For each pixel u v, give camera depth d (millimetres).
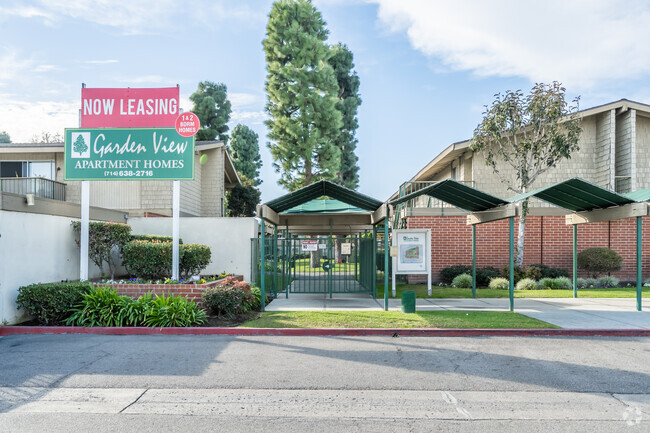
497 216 11719
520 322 9219
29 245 9875
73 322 9266
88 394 5316
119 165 11148
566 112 16656
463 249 17188
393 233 13781
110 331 8859
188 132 11211
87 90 11281
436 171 25375
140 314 9180
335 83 29406
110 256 12805
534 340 8133
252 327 8891
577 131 16469
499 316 9922
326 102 28562
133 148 11180
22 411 4785
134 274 12062
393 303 12281
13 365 6535
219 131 42625
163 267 11852
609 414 4668
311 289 16219
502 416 4633
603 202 11828
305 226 19688
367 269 14992
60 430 4285
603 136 19312
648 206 10516
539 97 16328
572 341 8047
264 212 11281
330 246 13969
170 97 11289
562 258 17203
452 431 4270
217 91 42656
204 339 8273
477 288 15664
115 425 4410
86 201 11008
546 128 16672
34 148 18734
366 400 5109
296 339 8250
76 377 5953
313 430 4301
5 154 19641
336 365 6508
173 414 4699
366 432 4254
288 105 29406
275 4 28984
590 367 6367
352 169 40219
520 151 17141
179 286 10211
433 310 10812
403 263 13695
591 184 10375
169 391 5418
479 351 7320
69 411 4785
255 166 46844
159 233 15188
